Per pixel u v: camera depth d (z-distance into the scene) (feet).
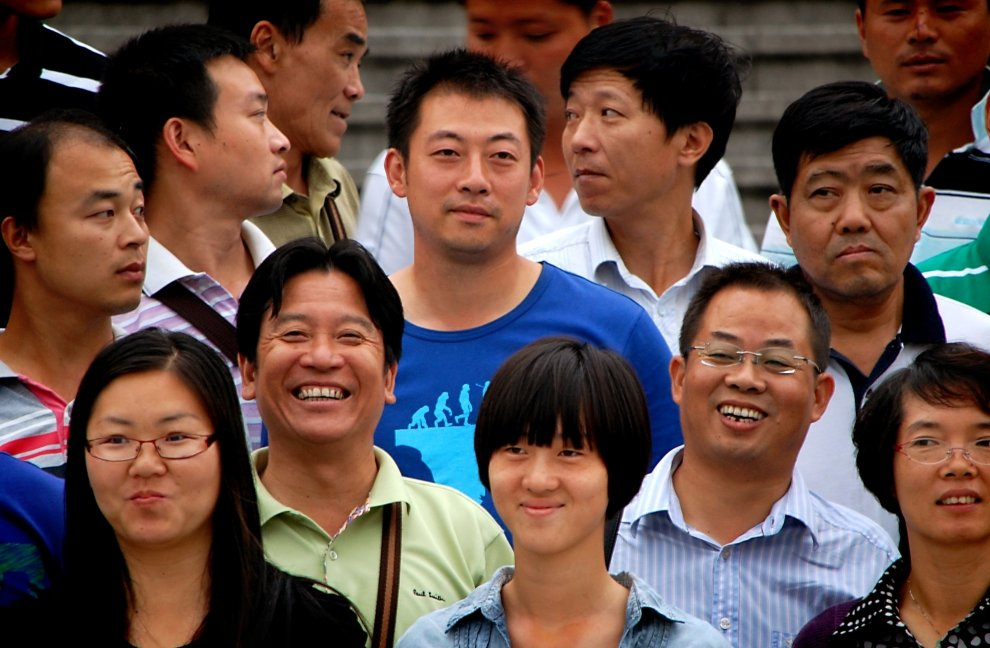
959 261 76.64
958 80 81.66
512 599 50.96
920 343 66.49
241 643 49.67
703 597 57.77
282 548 54.85
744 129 115.75
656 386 63.82
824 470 64.90
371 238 79.41
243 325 55.88
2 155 58.70
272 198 67.51
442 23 121.08
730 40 118.01
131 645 49.52
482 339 62.80
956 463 51.78
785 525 58.23
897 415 53.21
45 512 52.47
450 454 61.36
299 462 55.47
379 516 55.83
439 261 63.05
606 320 63.62
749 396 56.85
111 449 49.49
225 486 50.70
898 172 65.21
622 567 58.44
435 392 62.23
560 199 81.20
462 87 63.10
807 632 53.93
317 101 78.59
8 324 60.03
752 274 58.54
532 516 49.96
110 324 61.16
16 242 58.80
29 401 58.39
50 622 49.49
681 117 69.62
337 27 78.33
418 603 54.65
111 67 67.56
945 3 81.10
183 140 66.18
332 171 84.17
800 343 57.52
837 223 65.10
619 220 70.69
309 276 55.36
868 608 52.80
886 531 62.75
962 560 52.03
